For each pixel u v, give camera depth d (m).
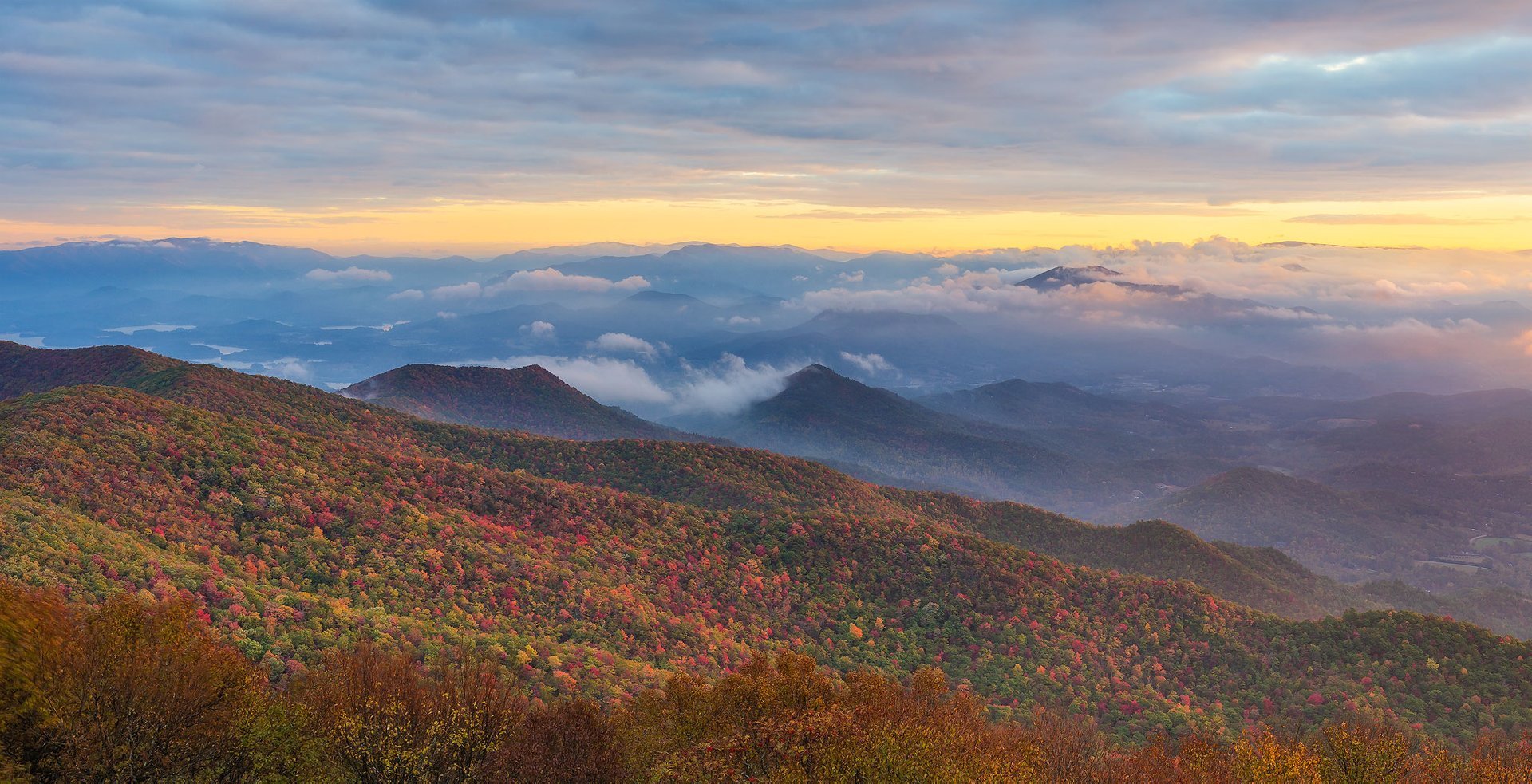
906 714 48.19
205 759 38.69
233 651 42.72
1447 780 52.91
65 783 34.41
